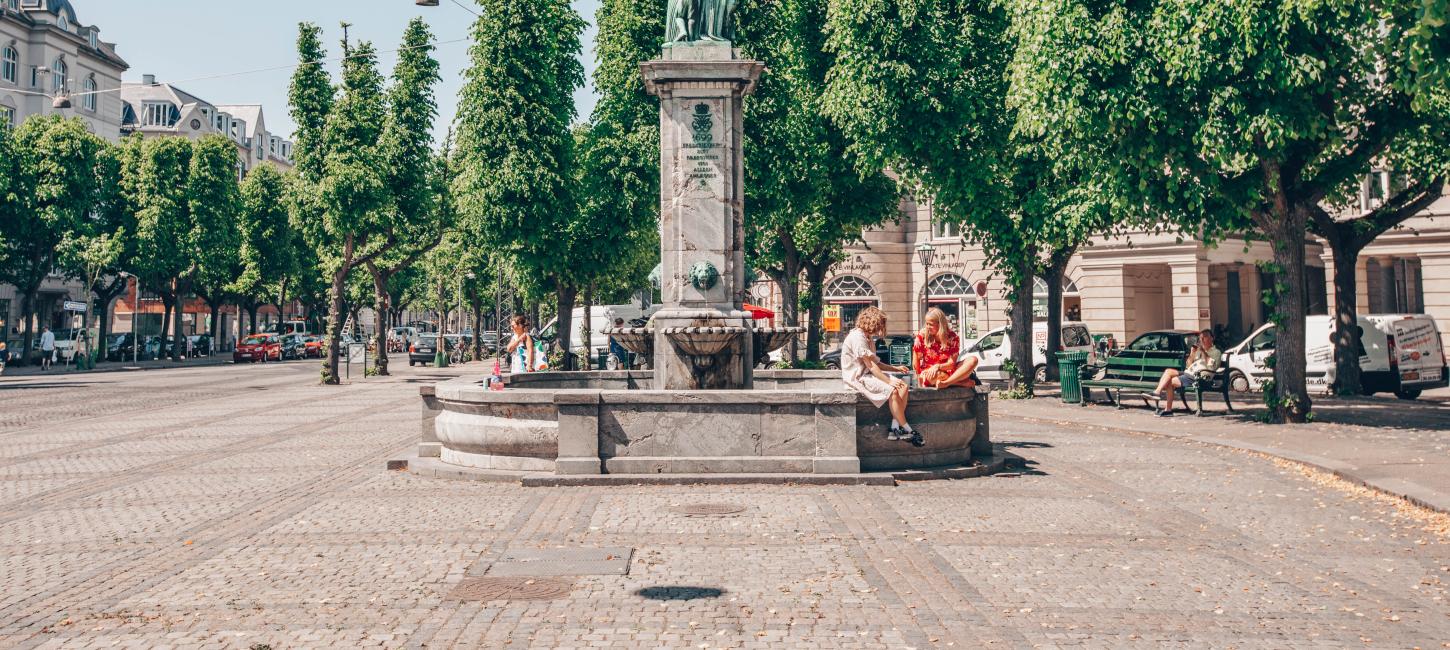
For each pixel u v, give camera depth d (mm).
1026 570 6578
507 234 32844
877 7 22453
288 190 37938
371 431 16406
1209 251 37750
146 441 15141
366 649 4949
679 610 5617
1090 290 39906
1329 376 23875
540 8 32750
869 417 10617
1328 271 36656
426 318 133750
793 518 8320
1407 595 6020
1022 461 11852
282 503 9328
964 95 22344
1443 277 33188
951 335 11828
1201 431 15359
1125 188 16953
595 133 34969
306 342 67750
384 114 38406
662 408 10297
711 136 13922
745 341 13719
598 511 8625
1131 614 5562
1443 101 15414
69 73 65188
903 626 5320
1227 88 14711
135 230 54750
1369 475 10383
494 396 10562
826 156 29391
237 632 5246
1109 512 8742
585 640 5082
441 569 6578
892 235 47281
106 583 6340
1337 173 16719
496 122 32375
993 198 22422
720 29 14406
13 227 48125
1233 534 7832
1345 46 15094
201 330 87250
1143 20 15555
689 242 13859
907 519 8320
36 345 54438
